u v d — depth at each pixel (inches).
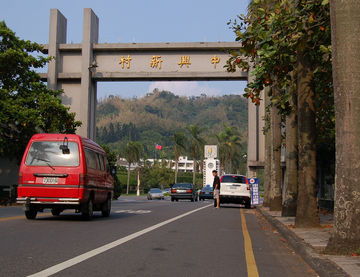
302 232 408.8
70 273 223.0
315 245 317.7
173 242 351.9
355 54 274.8
